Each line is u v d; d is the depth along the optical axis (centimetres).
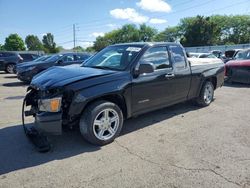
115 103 462
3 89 1041
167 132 486
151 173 337
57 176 332
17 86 1138
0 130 502
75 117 405
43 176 332
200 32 5841
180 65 568
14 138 461
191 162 366
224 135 469
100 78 421
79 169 349
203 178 324
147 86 484
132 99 462
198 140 446
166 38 9275
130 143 435
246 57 1123
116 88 428
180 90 571
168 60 539
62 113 389
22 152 403
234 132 484
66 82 396
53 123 381
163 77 515
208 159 374
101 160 375
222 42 7544
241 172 337
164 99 532
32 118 582
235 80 1070
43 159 379
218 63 715
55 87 389
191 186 307
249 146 420
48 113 384
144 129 502
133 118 570
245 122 545
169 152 399
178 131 492
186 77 580
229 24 7612
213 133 480
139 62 473
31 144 432
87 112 407
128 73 456
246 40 7469
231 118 575
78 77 414
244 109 653
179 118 573
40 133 413
